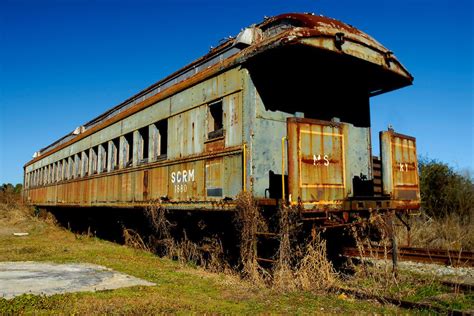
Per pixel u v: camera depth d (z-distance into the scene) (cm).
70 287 675
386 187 743
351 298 605
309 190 652
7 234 1803
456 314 518
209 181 811
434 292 648
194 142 876
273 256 696
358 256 883
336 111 849
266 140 735
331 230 806
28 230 1958
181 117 935
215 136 807
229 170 755
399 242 1194
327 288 649
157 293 627
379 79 853
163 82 1070
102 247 1292
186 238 941
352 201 700
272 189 730
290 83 787
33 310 523
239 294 632
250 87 731
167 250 1019
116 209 1384
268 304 572
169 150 973
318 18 731
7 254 1127
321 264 680
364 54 733
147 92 1156
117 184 1276
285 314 525
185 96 926
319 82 829
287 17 738
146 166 1084
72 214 1981
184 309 536
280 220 654
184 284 711
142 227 1247
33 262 981
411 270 835
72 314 502
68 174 1852
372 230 812
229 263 802
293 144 640
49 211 2275
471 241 1270
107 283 712
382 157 749
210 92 835
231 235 812
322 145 679
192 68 945
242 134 730
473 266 840
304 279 655
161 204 984
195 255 912
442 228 1418
